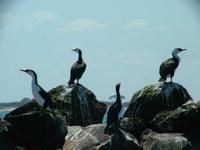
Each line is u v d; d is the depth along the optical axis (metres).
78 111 30.30
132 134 28.52
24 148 26.59
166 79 30.67
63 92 30.70
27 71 27.62
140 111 29.95
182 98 30.06
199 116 28.55
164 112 29.22
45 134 26.78
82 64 30.89
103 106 31.23
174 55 30.78
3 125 26.52
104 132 26.94
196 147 28.36
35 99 27.48
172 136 27.16
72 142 26.86
